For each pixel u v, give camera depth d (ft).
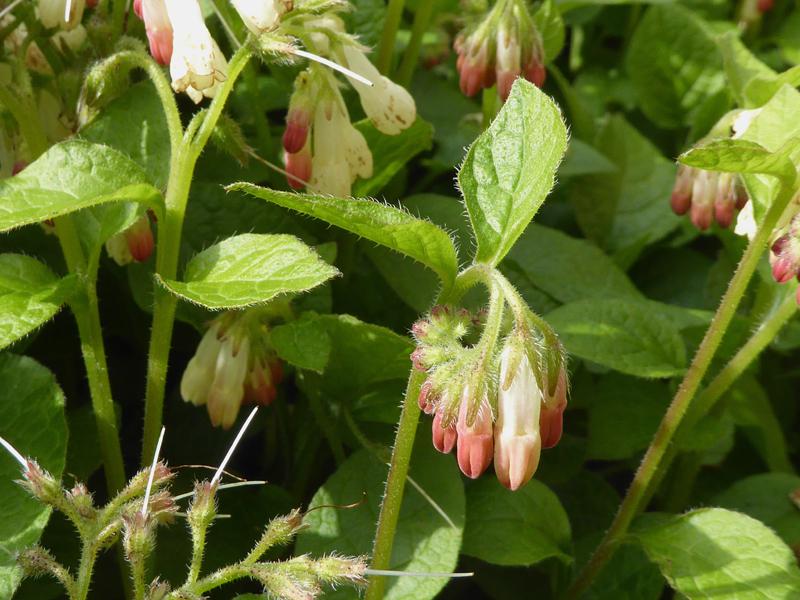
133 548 0.64
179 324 0.94
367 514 0.78
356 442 0.85
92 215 0.76
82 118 0.79
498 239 0.69
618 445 0.88
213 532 0.83
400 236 0.67
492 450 0.66
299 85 0.78
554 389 0.66
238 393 0.79
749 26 1.23
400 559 0.76
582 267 0.97
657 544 0.78
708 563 0.77
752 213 0.77
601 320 0.85
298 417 0.91
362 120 0.88
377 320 0.94
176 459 0.90
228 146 0.78
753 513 0.87
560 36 1.01
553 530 0.82
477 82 0.87
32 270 0.73
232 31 0.85
